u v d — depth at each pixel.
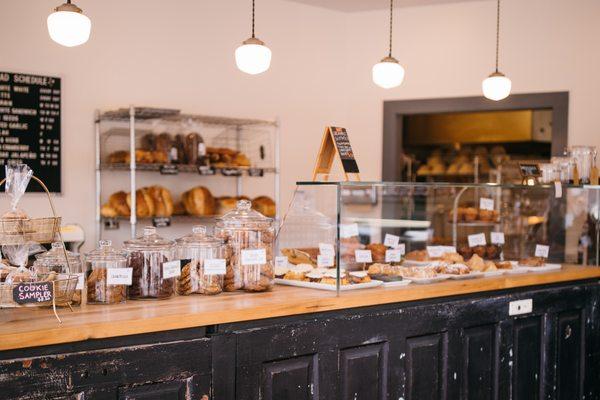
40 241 2.23
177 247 2.68
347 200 4.23
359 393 2.75
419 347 2.95
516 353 3.35
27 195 4.20
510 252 3.96
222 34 5.08
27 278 2.10
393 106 5.55
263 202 4.91
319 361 2.61
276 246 3.17
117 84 4.57
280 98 5.39
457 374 3.10
